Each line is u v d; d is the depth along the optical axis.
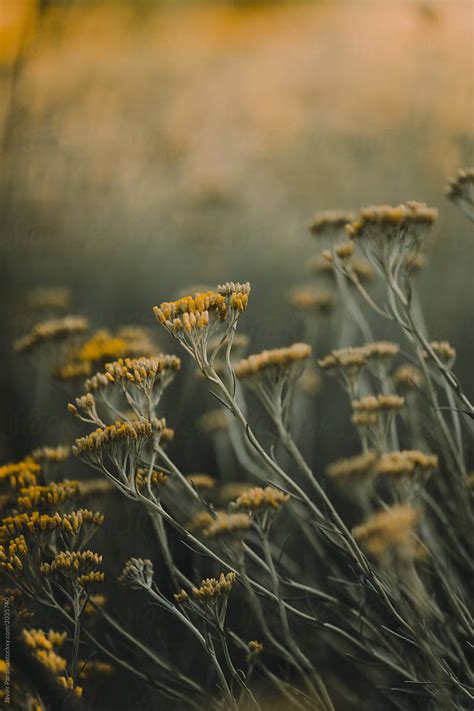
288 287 5.36
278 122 7.12
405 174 6.13
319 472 3.44
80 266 5.79
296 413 3.33
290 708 2.01
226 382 2.85
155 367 1.92
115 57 7.27
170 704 2.21
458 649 1.85
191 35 8.22
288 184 6.69
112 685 2.29
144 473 2.00
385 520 1.50
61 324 2.87
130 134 7.08
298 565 2.90
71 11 6.01
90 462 1.74
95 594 2.19
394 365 3.78
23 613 1.92
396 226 1.91
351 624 2.01
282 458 3.31
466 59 6.43
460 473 2.31
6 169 5.17
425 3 6.64
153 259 6.25
